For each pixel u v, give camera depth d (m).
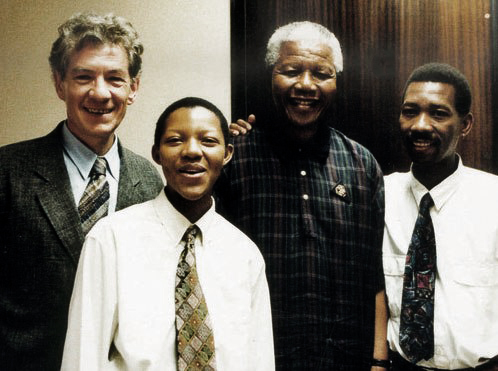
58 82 1.38
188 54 1.63
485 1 1.64
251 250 1.26
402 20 1.65
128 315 1.08
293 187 1.43
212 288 1.18
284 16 1.62
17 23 1.63
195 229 1.20
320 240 1.40
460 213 1.46
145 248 1.15
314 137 1.46
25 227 1.23
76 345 1.08
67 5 1.64
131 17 1.64
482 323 1.39
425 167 1.49
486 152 1.59
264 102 1.55
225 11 1.63
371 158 1.51
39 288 1.22
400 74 1.62
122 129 1.61
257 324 1.24
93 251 1.13
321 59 1.41
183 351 1.10
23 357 1.21
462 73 1.64
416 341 1.40
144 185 1.41
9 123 1.61
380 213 1.48
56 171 1.29
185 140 1.16
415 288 1.43
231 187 1.42
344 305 1.39
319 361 1.37
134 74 1.40
